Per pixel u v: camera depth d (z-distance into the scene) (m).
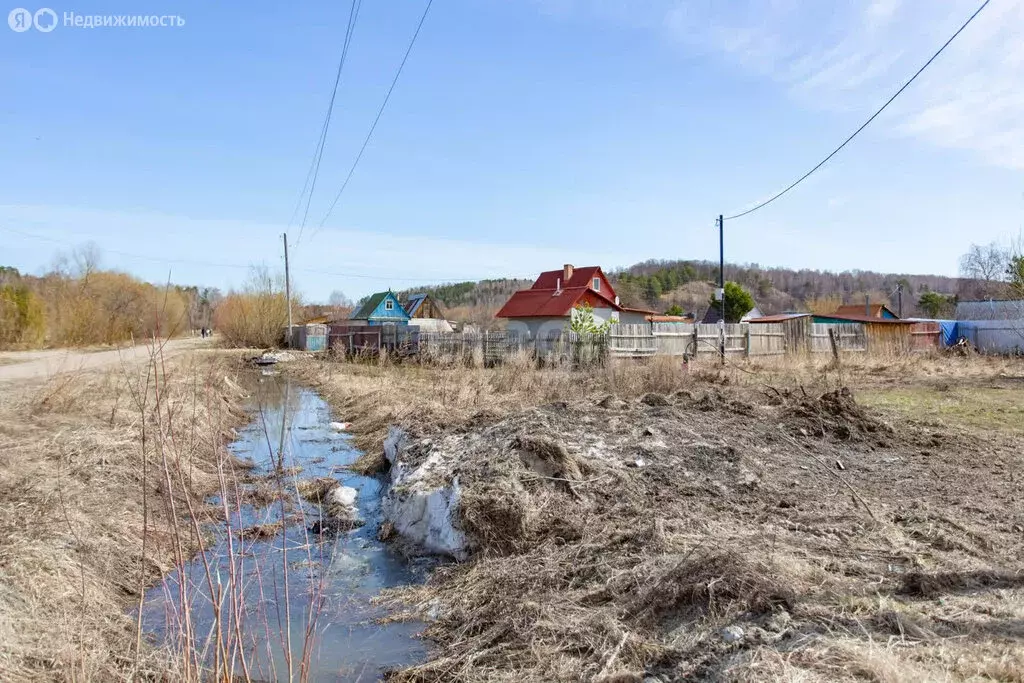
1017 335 27.28
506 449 6.38
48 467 6.66
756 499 5.63
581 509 5.57
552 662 3.41
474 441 7.28
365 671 3.82
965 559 4.16
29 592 4.11
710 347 23.45
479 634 4.03
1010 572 3.91
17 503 5.50
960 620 3.22
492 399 11.57
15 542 4.65
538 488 5.82
